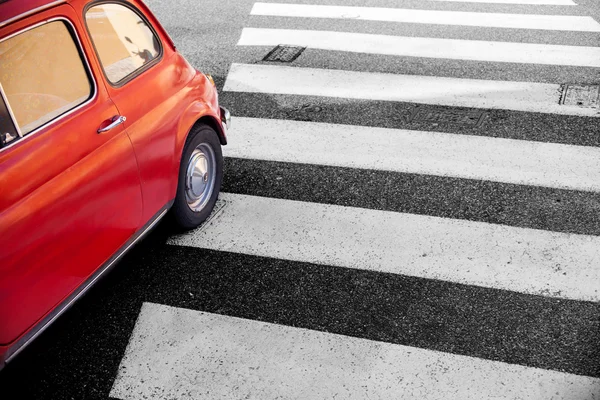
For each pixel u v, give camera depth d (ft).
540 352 11.95
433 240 15.10
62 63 11.30
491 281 13.71
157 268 14.55
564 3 30.07
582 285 13.50
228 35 27.58
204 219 16.07
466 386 11.32
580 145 18.57
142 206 13.07
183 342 12.56
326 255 14.74
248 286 13.94
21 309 10.31
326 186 17.35
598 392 11.07
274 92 22.56
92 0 12.11
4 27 10.27
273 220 16.08
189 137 14.73
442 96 21.68
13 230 9.95
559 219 15.61
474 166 17.83
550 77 22.68
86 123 11.48
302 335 12.61
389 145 19.08
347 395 11.23
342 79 23.26
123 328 12.96
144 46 13.55
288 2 31.42
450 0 31.04
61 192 10.82
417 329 12.61
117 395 11.49
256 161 18.63
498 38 26.18
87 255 11.68
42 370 12.06
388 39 26.53
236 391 11.41
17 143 10.26
